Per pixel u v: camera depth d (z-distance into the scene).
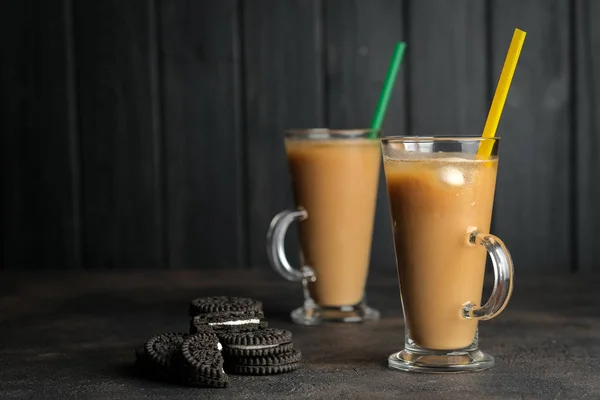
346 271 1.82
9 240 2.69
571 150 2.61
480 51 2.59
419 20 2.59
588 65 2.59
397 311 1.92
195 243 2.66
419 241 1.42
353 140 1.80
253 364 1.43
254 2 2.59
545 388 1.35
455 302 1.43
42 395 1.36
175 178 2.65
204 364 1.37
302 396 1.32
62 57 2.63
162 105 2.63
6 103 2.65
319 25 2.59
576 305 1.96
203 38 2.61
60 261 2.69
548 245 2.63
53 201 2.67
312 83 2.60
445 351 1.45
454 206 1.41
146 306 2.00
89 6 2.62
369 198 1.83
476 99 2.60
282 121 2.62
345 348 1.61
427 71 2.60
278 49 2.60
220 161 2.64
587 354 1.55
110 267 2.68
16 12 2.62
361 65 2.59
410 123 2.61
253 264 2.66
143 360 1.48
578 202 2.62
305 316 1.84
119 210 2.67
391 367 1.47
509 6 2.59
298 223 1.85
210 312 1.54
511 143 2.62
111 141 2.65
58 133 2.65
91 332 1.77
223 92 2.62
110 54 2.63
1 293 2.18
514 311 1.90
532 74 2.60
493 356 1.54
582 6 2.58
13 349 1.64
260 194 2.64
